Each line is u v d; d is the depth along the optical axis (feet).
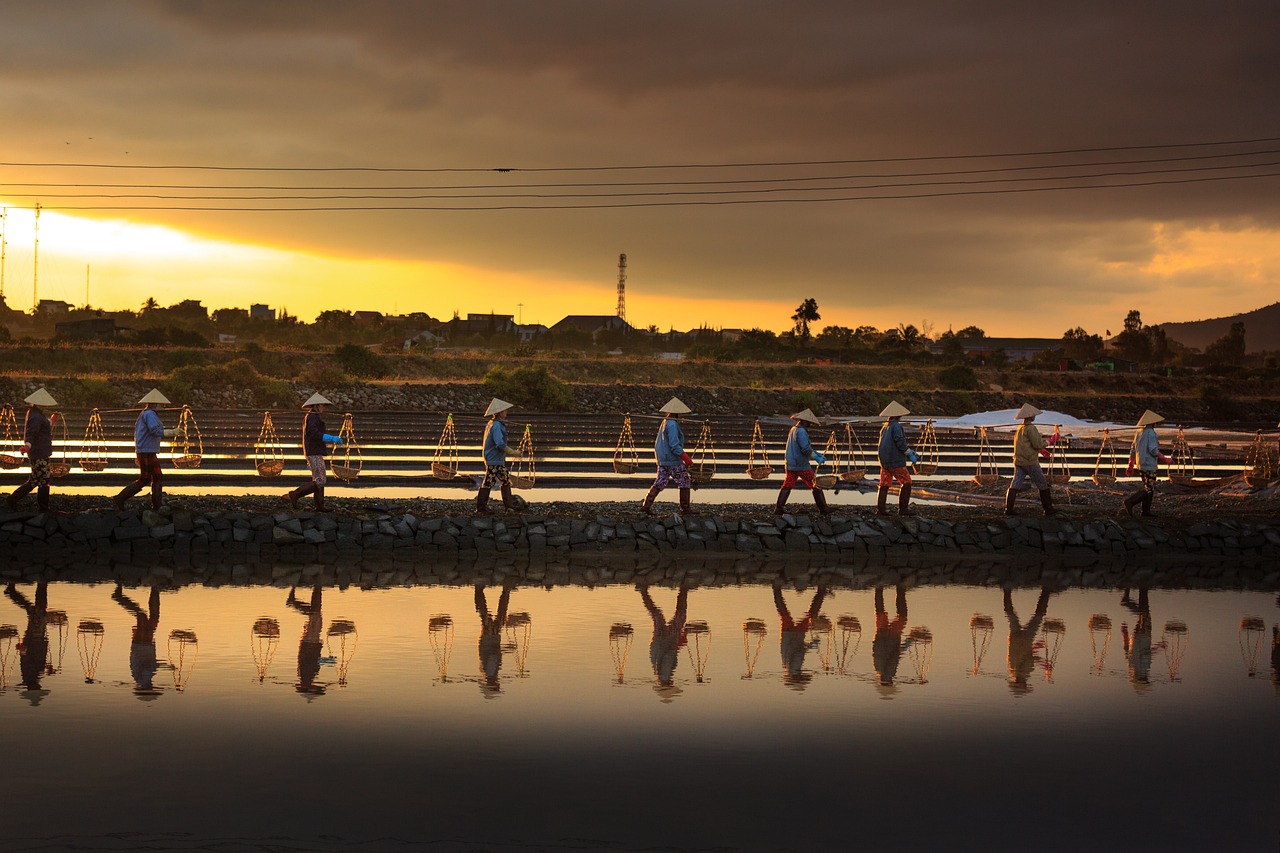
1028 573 55.26
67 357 189.67
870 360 303.48
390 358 206.18
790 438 60.95
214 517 54.39
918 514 65.41
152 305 407.85
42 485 53.83
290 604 42.01
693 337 470.39
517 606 42.93
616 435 131.75
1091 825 22.27
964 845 21.07
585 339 412.77
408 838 20.59
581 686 31.37
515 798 22.80
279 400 153.07
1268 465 85.71
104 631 36.47
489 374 173.06
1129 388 272.31
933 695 31.48
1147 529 62.75
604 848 20.38
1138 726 29.07
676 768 24.89
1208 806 23.48
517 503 60.29
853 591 48.47
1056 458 120.57
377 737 26.50
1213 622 43.14
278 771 24.04
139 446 54.85
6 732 26.18
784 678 32.78
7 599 41.37
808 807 22.76
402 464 92.27
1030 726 28.84
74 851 19.66
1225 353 554.05
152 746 25.45
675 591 47.32
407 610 41.52
